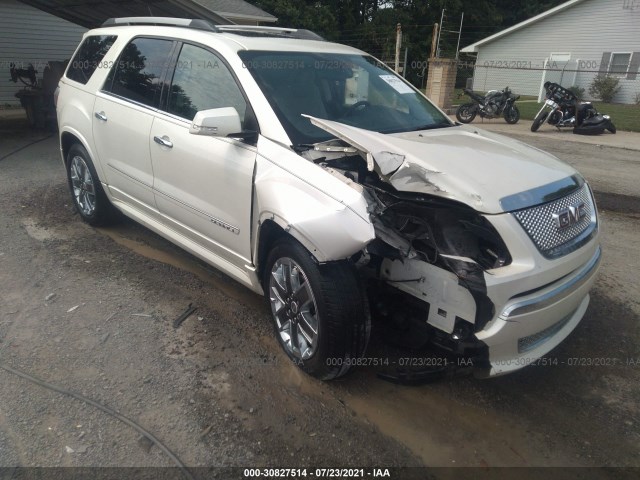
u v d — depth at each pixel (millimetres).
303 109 3336
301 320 2963
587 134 12828
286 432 2631
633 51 24344
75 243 4801
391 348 3320
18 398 2762
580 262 2807
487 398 2953
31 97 10719
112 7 10227
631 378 3158
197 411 2730
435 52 16359
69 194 6281
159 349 3236
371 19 35906
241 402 2816
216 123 2982
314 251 2609
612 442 2658
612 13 24453
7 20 14281
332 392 2939
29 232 5023
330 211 2588
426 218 2707
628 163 9195
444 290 2600
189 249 3883
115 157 4348
